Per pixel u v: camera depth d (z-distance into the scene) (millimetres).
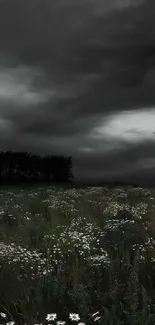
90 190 22469
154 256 7438
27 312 4898
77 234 9281
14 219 12055
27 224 10867
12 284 5715
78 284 5812
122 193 19641
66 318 4855
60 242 8594
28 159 64188
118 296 5336
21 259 7035
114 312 4852
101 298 5336
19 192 24391
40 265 6832
